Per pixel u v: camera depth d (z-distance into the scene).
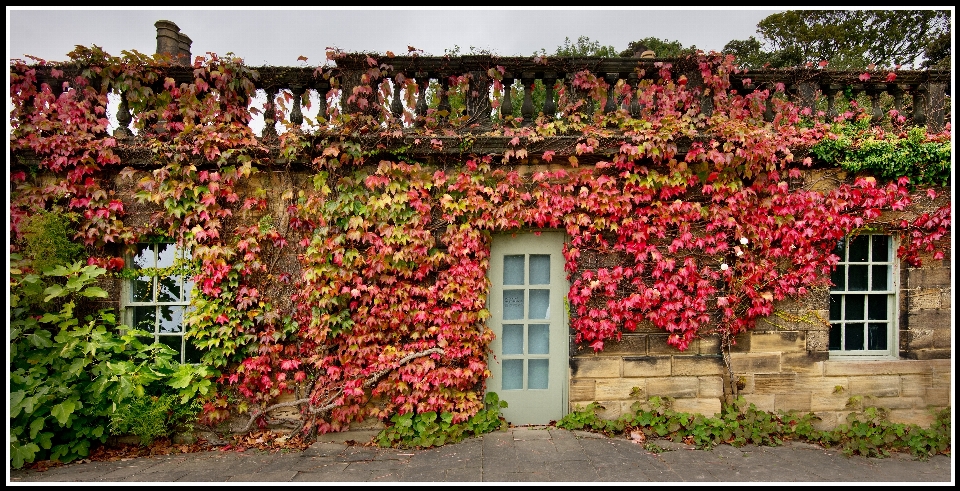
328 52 4.62
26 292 4.20
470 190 4.71
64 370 4.20
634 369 4.91
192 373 4.59
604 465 4.01
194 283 4.69
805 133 4.89
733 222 4.78
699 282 4.86
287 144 4.56
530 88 4.91
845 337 5.23
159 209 4.77
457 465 4.04
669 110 4.82
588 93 4.88
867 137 4.94
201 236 4.60
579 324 4.85
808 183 5.02
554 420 5.05
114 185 4.78
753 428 4.62
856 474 3.89
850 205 4.95
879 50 16.12
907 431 4.61
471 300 4.71
